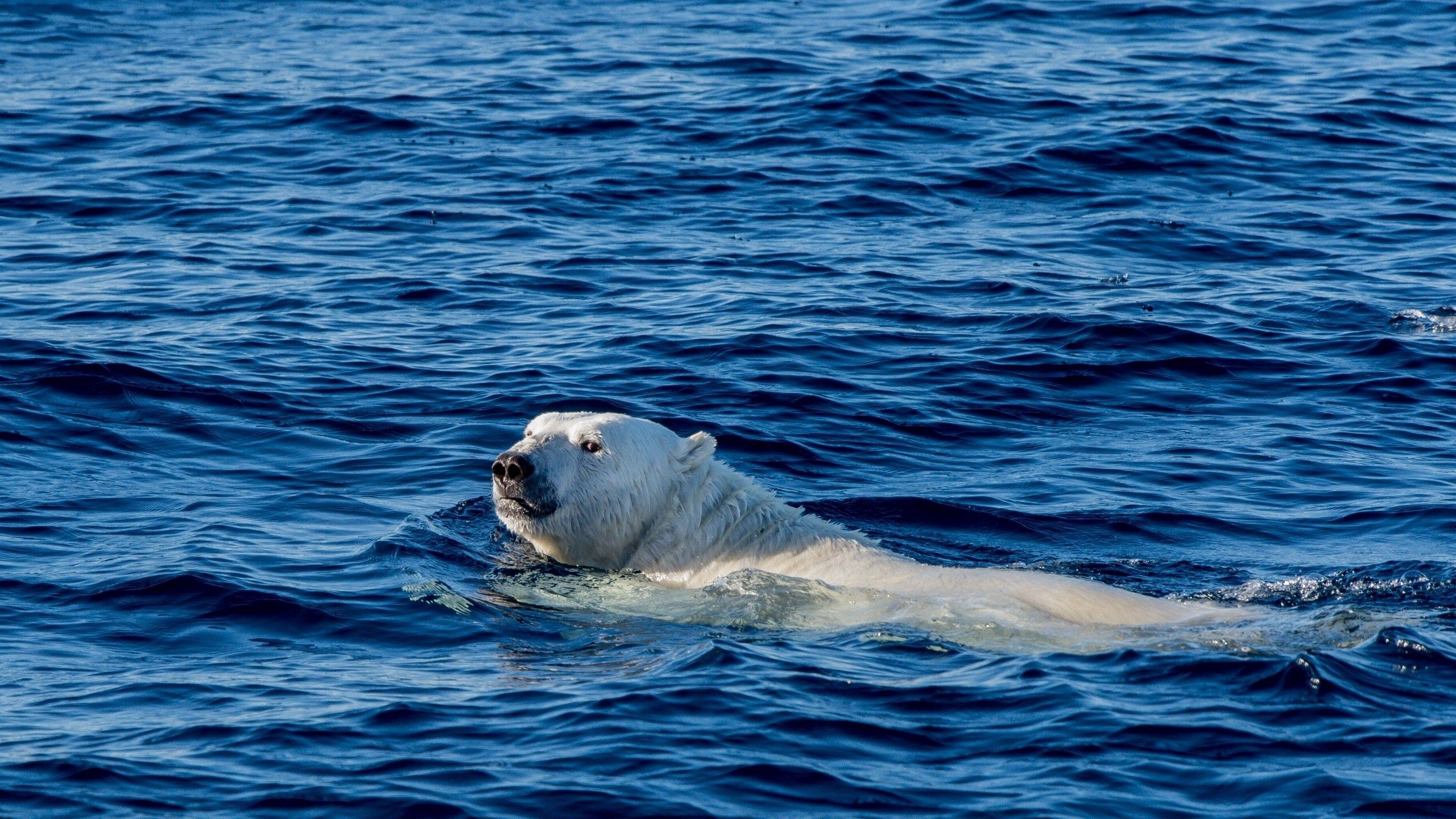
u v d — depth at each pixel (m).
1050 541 45.28
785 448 52.19
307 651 35.12
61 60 120.31
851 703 31.31
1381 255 76.00
